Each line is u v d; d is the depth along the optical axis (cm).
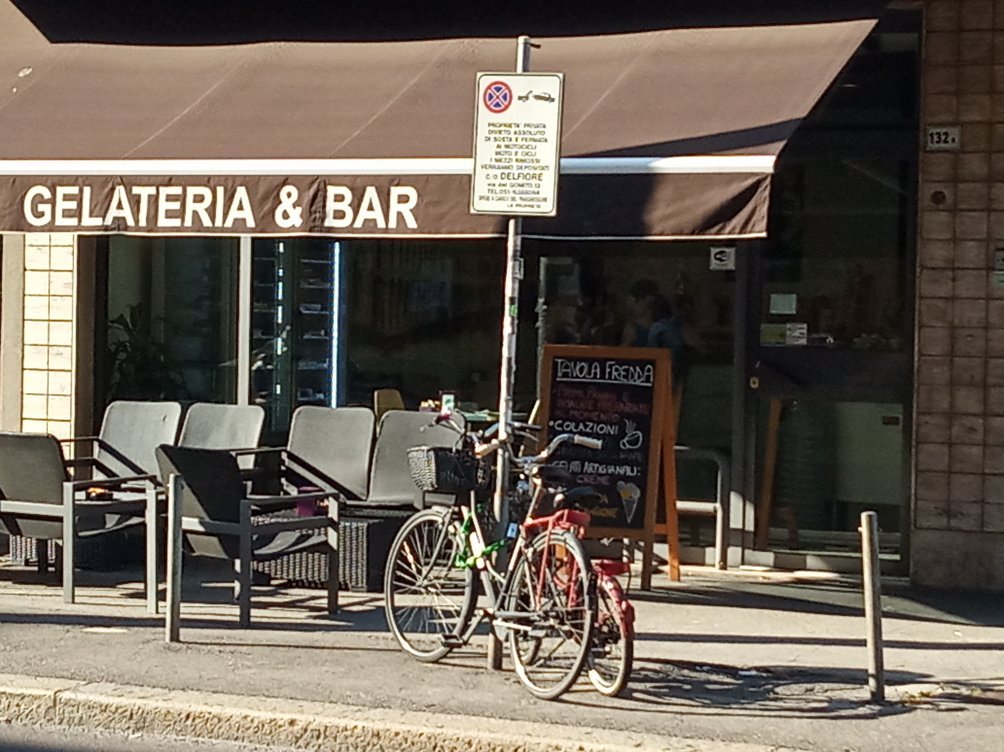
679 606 955
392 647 827
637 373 1009
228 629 866
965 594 1000
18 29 1130
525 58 764
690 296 1082
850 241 1049
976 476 1005
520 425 805
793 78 909
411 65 1019
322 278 1165
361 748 672
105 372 1195
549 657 761
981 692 747
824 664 805
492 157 756
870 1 980
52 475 941
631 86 936
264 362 1177
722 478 1071
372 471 1044
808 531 1066
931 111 1008
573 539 722
